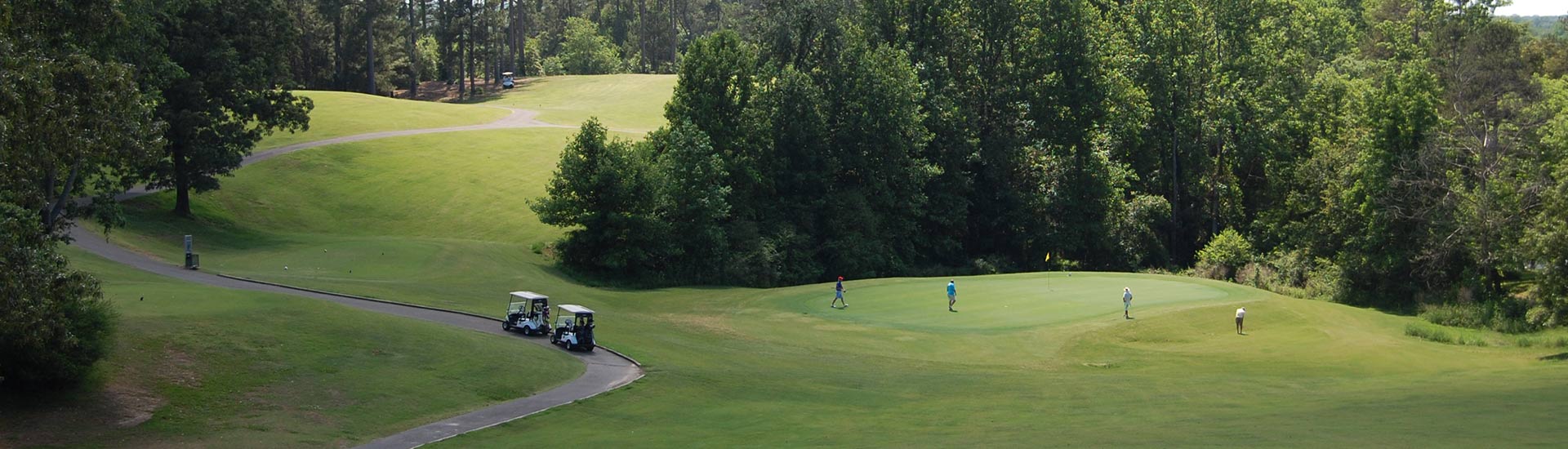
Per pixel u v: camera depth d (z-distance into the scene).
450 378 30.73
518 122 116.25
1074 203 84.31
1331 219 69.94
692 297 59.41
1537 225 49.56
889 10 89.31
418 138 102.06
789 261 75.81
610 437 24.66
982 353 40.41
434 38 176.50
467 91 159.75
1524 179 62.22
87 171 35.66
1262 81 87.31
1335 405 25.88
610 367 34.53
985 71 89.62
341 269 59.25
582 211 68.25
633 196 68.69
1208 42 86.75
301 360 29.75
